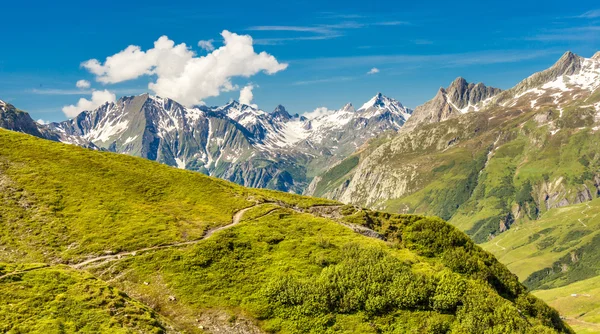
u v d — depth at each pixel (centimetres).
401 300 5453
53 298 4131
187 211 7788
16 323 3672
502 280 7738
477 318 5269
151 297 5088
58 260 5722
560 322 7500
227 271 5788
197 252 6078
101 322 3912
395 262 6178
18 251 5828
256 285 5572
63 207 7131
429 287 5641
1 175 7750
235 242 6531
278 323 5022
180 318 4812
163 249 6116
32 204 7031
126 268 5584
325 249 6612
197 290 5328
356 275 5791
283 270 5906
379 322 5191
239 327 4872
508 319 5331
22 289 4188
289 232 7206
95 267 5575
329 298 5400
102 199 7612
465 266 7606
